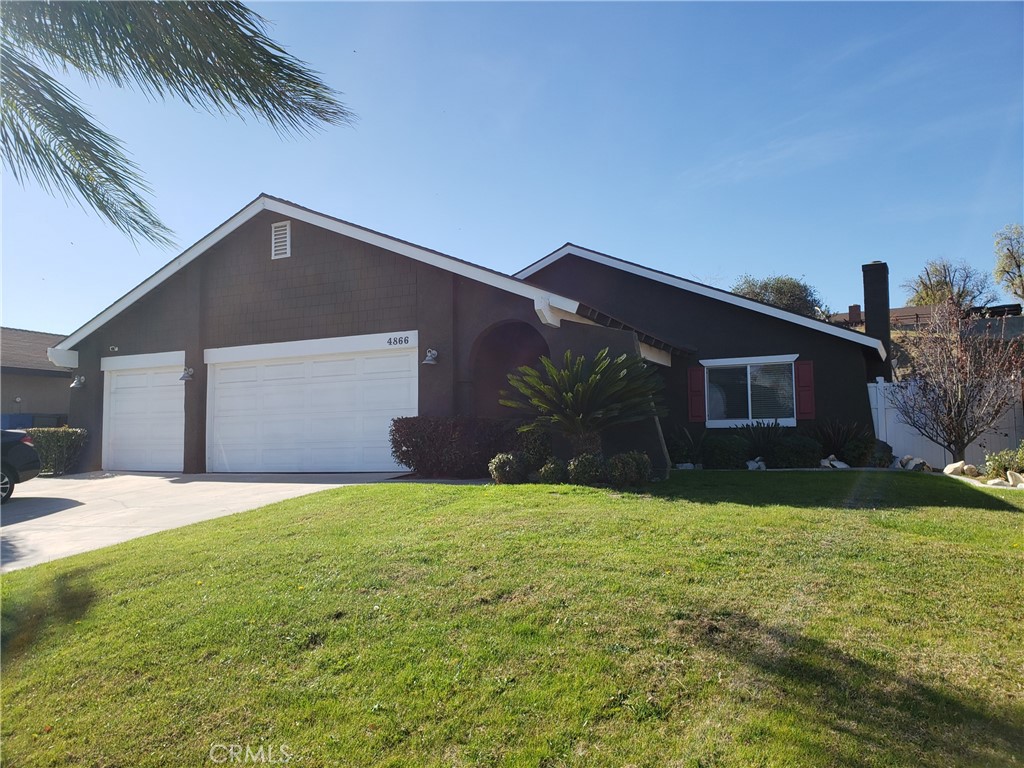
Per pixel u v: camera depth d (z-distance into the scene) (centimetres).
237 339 1461
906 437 1359
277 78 549
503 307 1225
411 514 729
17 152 606
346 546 605
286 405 1415
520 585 477
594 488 872
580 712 325
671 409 1498
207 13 517
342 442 1355
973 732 303
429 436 1134
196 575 555
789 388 1412
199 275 1502
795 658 367
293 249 1421
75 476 1490
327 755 308
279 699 356
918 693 334
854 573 495
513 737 310
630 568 505
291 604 470
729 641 388
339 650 402
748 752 291
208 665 398
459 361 1255
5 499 1074
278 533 682
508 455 983
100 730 343
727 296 1453
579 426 966
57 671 405
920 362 1350
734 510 711
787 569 503
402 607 454
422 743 311
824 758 285
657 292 1553
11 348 2141
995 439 1338
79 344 1645
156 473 1492
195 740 329
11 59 564
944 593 457
